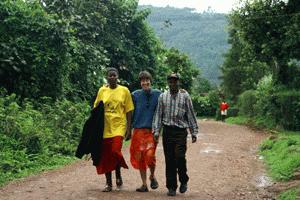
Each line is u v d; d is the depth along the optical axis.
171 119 7.94
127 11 22.48
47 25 15.37
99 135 8.05
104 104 8.19
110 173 8.16
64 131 13.39
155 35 25.58
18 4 15.80
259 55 24.64
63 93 16.12
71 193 7.96
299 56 22.22
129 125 8.34
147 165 8.27
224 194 8.30
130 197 7.73
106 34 21.42
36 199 7.52
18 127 11.64
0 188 8.34
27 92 15.07
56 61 15.50
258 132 22.77
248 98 31.98
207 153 14.14
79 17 19.47
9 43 14.75
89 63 18.19
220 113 40.94
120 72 22.56
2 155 10.12
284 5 22.75
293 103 21.83
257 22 22.91
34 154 11.23
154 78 24.83
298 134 19.33
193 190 8.55
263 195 8.31
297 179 9.56
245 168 11.41
